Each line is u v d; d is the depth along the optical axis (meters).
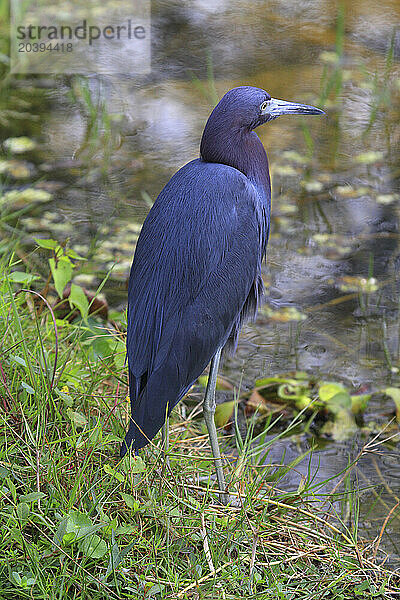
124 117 16.05
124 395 8.12
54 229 12.52
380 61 18.19
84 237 12.39
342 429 9.40
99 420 7.61
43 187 13.69
